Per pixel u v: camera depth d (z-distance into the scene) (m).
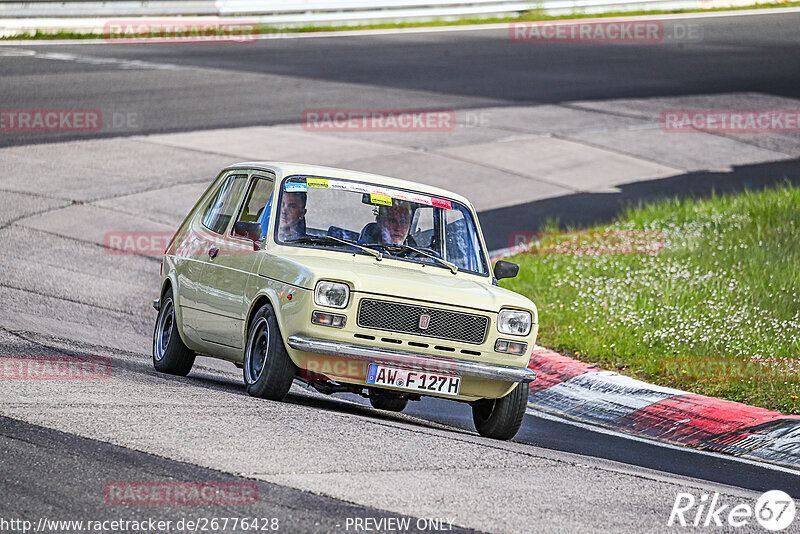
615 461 27.31
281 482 20.19
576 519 19.80
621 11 153.50
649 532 19.53
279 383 28.30
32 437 21.95
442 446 24.91
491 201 70.50
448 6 146.38
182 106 90.25
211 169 72.50
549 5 150.25
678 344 40.59
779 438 30.30
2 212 60.06
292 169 32.00
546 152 83.50
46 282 47.72
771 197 64.56
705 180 77.19
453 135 86.62
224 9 131.62
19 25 121.56
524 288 51.03
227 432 23.58
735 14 156.75
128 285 50.06
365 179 32.66
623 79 111.12
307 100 95.75
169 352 34.34
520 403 29.56
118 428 23.12
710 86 108.25
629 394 35.28
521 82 108.19
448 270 31.58
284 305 28.14
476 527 18.67
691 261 52.31
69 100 89.25
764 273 48.44
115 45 119.81
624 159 82.50
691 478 25.84
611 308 45.31
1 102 86.94
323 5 138.88
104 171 70.75
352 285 27.78
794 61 121.69
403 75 109.38
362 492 20.08
